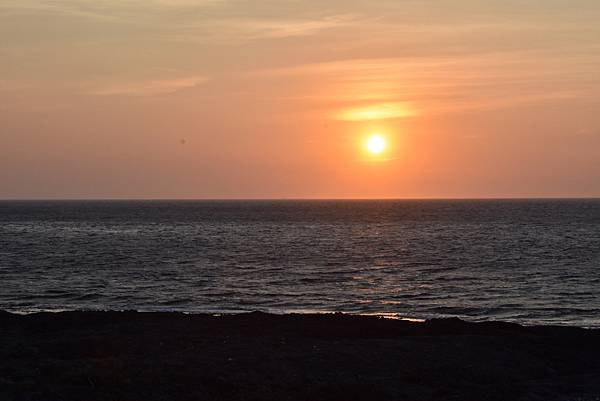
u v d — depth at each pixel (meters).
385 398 23.72
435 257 88.25
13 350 28.52
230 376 24.89
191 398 22.86
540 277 68.31
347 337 33.16
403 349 29.55
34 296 55.69
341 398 23.62
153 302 53.16
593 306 51.62
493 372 26.88
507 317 47.19
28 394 22.47
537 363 28.66
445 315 47.81
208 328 34.03
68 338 31.53
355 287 61.84
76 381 23.83
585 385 25.98
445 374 26.34
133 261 83.25
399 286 62.47
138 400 22.48
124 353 28.50
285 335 32.88
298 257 88.50
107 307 50.75
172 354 27.94
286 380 24.88
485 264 79.94
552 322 45.38
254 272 72.44
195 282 64.50
